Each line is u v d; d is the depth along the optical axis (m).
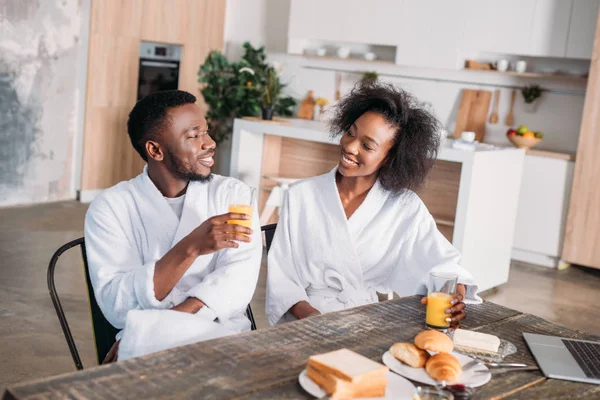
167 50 6.16
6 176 5.32
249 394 1.19
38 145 5.46
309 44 6.51
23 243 4.45
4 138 5.23
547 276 4.89
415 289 2.02
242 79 6.26
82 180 5.72
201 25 6.42
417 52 5.75
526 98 5.55
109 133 5.82
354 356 1.27
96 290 1.77
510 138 5.30
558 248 5.12
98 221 1.80
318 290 2.12
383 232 2.11
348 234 2.08
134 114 1.80
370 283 2.15
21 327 3.13
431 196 4.45
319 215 2.11
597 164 4.87
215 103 6.43
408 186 2.06
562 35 5.20
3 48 5.07
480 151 3.96
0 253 4.18
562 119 5.51
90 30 5.52
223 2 6.65
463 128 5.83
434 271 1.95
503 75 5.69
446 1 5.59
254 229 1.92
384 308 1.75
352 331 1.55
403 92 2.03
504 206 4.30
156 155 1.80
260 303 3.73
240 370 1.28
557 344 1.57
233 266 1.82
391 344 1.50
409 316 1.70
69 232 4.81
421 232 2.09
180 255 1.65
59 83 5.49
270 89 4.97
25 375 2.66
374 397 1.22
